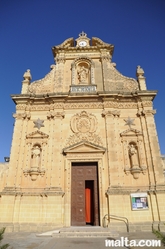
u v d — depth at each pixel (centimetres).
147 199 1593
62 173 1725
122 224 1507
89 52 2312
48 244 1062
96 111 1952
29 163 1769
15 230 1495
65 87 2123
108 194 1593
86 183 1856
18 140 1817
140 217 1547
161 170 1667
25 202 1620
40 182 1695
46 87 2144
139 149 1772
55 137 1822
